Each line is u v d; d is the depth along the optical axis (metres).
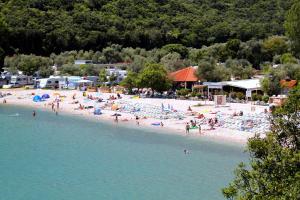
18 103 123.94
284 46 188.00
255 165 18.88
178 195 40.19
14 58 186.50
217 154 56.75
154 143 65.38
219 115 84.56
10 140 69.44
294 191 16.67
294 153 18.08
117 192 41.31
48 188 43.03
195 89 124.38
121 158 55.81
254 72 159.62
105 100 118.25
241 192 19.44
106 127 82.12
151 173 48.16
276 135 19.41
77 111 105.62
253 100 110.19
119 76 165.25
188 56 198.00
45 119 93.81
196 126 76.94
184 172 48.16
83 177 47.03
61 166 52.03
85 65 181.50
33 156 57.69
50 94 139.12
